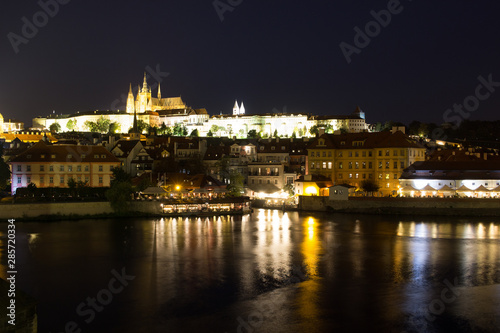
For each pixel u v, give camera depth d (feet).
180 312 183.42
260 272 234.79
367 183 498.28
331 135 566.36
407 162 508.94
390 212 438.40
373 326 171.42
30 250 281.74
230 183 543.80
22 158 487.61
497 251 277.23
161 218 417.08
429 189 465.06
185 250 281.95
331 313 182.60
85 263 252.21
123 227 363.97
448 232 340.39
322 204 472.85
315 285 214.69
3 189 486.79
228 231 347.15
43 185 485.15
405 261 254.88
